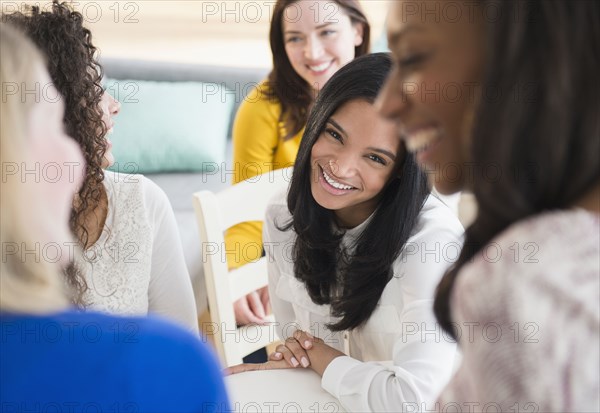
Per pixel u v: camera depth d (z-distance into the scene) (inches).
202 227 58.7
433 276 48.5
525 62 19.7
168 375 22.0
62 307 22.6
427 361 46.9
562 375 19.4
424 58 22.3
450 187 24.5
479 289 20.6
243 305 74.8
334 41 83.4
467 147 21.7
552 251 20.1
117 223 51.3
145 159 109.3
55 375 21.0
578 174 20.1
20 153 21.5
